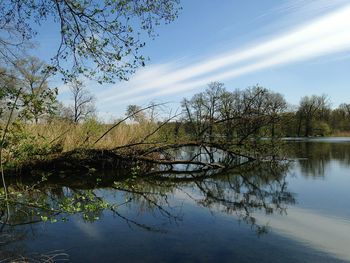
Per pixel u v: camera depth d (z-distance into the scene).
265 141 18.55
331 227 6.77
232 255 5.42
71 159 13.70
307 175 13.30
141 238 6.21
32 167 12.99
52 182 12.02
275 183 11.84
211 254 5.45
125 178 13.06
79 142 14.77
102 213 7.91
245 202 9.05
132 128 15.96
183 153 22.77
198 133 17.55
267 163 17.80
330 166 15.89
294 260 5.22
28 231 6.60
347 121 79.06
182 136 17.08
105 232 6.55
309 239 6.12
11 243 5.98
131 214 7.85
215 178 13.41
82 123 15.37
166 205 8.77
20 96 6.82
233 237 6.25
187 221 7.28
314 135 71.06
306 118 70.56
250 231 6.58
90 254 5.48
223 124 17.92
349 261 5.18
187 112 17.95
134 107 16.09
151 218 7.52
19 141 8.62
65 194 10.11
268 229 6.68
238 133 18.16
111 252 5.56
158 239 6.16
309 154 22.44
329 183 11.44
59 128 14.34
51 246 5.83
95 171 14.27
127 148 15.21
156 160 15.04
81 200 9.05
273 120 18.03
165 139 16.17
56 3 7.63
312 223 7.07
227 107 18.44
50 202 8.91
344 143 38.44
